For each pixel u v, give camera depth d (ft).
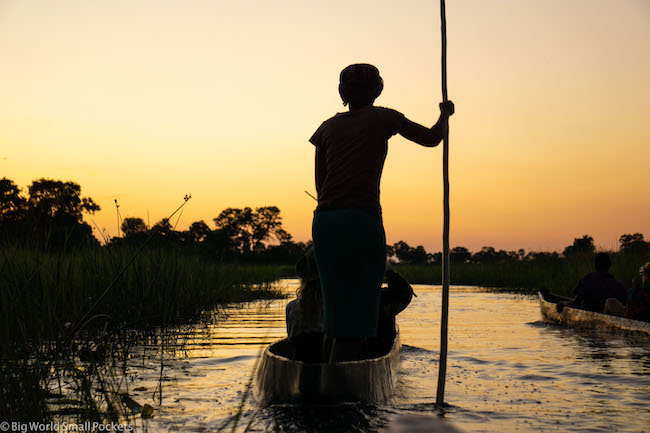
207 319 26.25
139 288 20.65
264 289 52.44
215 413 9.00
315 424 8.31
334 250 10.37
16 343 11.77
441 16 11.23
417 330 23.24
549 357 15.51
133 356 15.08
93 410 8.67
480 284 81.30
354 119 11.13
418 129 11.16
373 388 9.71
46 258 17.97
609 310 23.86
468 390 11.09
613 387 11.40
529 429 8.20
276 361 9.87
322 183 11.66
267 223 515.91
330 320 10.47
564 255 63.16
